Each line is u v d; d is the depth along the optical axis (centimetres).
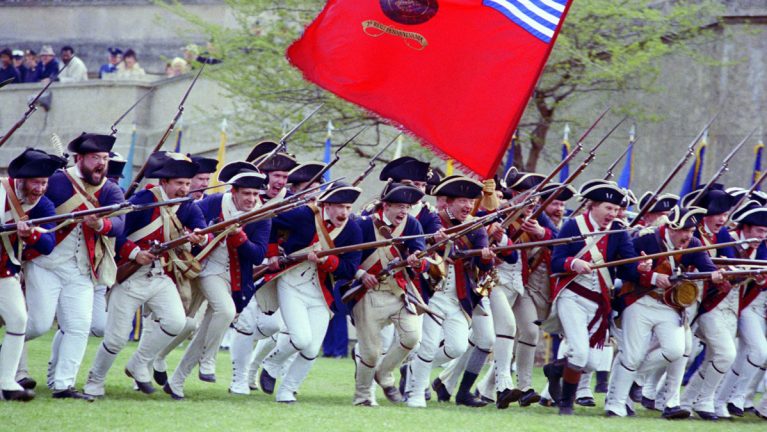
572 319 1864
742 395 2025
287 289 1808
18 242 1590
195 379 2098
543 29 1781
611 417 1862
